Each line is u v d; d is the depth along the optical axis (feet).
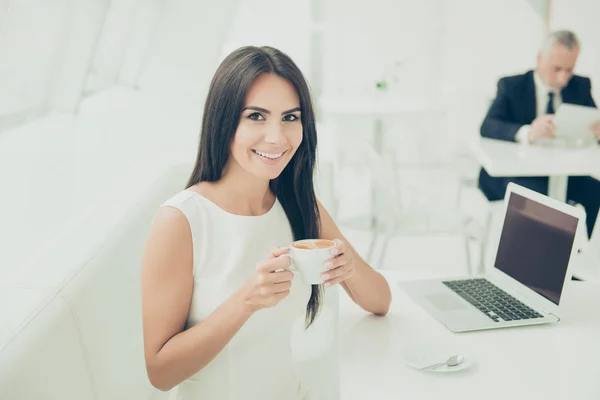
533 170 9.03
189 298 3.93
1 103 5.65
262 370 4.12
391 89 16.30
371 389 3.75
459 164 12.21
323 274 3.48
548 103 10.87
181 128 10.14
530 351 4.22
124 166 6.76
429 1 17.25
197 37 11.85
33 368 3.20
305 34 17.87
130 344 4.51
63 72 6.44
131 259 4.89
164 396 5.33
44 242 4.68
